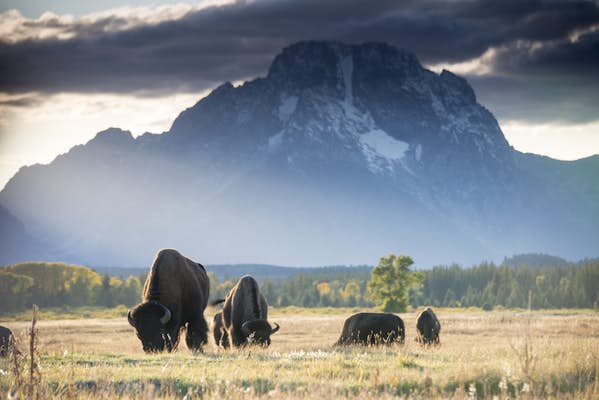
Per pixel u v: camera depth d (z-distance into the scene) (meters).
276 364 55.22
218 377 43.09
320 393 39.69
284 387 43.19
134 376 47.22
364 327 92.25
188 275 81.81
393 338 91.56
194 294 82.56
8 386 41.44
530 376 43.09
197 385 43.78
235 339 91.31
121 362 58.38
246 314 91.06
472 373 46.75
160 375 46.94
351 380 46.00
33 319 36.09
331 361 56.00
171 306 76.94
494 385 44.88
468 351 70.00
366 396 39.88
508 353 59.53
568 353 54.47
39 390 36.12
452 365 54.22
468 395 41.72
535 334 158.62
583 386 45.06
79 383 44.72
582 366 49.53
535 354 52.06
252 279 94.50
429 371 50.19
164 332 72.94
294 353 66.62
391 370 50.50
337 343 93.75
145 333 71.88
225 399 37.91
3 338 67.62
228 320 95.44
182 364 55.22
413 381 45.56
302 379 45.94
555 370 47.88
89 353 68.56
